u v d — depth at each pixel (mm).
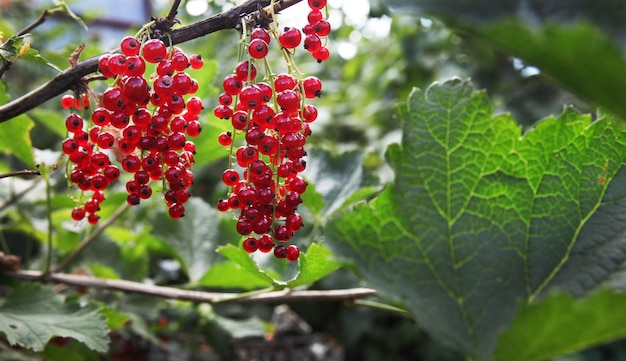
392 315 937
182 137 331
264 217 324
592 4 215
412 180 286
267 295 430
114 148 356
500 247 282
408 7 216
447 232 281
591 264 279
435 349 903
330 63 1239
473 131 294
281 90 321
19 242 672
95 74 375
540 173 292
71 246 552
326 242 270
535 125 294
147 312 545
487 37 212
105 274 518
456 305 270
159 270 672
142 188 338
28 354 481
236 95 324
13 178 519
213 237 524
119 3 1520
